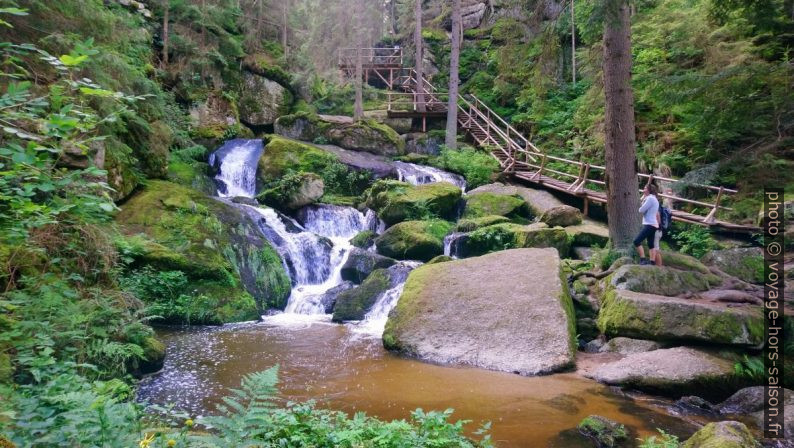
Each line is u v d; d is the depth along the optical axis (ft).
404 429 13.33
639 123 58.08
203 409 19.48
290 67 87.56
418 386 23.03
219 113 72.18
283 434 12.12
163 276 34.12
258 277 40.45
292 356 27.50
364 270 43.70
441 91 98.37
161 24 71.31
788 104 25.90
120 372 19.63
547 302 29.12
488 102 91.61
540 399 21.47
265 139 67.51
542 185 61.77
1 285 17.12
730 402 20.97
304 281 45.09
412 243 45.57
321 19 89.97
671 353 23.95
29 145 10.48
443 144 78.18
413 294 32.48
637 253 34.50
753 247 40.93
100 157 28.76
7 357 12.96
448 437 13.11
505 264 33.73
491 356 26.63
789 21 32.65
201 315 34.58
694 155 50.65
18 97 10.52
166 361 25.73
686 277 30.58
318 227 53.42
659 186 51.67
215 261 37.63
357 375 24.53
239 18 85.81
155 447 9.46
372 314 37.40
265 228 46.70
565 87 80.69
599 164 62.54
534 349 26.50
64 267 19.65
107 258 22.08
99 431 8.59
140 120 37.01
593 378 24.18
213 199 45.14
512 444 17.06
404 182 58.08
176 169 54.44
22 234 12.26
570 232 46.32
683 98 27.14
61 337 15.44
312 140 73.87
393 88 105.19
